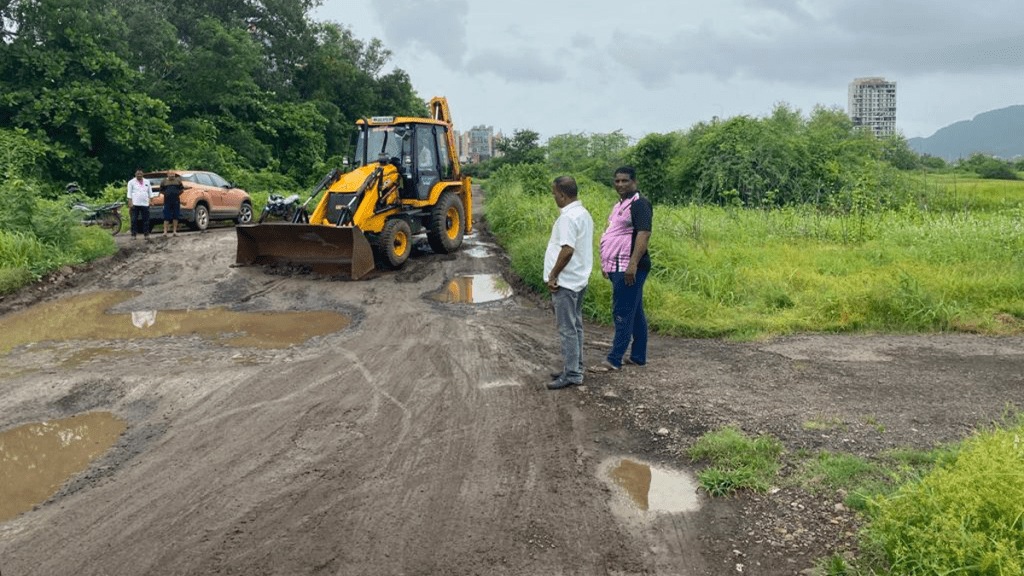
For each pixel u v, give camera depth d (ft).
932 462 14.55
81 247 42.24
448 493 14.21
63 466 15.69
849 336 25.91
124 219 62.95
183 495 14.23
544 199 63.87
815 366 22.03
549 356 23.68
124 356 24.02
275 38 142.41
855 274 33.30
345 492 14.29
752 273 32.96
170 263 42.09
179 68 116.57
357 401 19.54
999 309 27.89
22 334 27.14
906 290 27.84
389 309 31.07
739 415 17.81
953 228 41.11
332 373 22.00
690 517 13.19
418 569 11.64
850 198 59.47
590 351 24.34
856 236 44.70
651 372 21.72
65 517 13.41
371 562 11.85
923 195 68.28
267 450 16.37
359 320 29.14
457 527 12.92
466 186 53.88
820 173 72.38
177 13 124.16
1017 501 10.16
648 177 85.56
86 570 11.71
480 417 18.26
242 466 15.53
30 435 17.43
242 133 116.67
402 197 43.80
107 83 88.38
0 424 18.15
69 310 31.22
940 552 10.06
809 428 16.83
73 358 23.79
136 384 20.94
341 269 39.40
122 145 87.04
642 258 21.57
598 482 14.64
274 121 126.11
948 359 22.57
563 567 11.69
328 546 12.33
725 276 31.48
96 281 37.50
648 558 11.92
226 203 62.75
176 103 112.27
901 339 25.34
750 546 12.17
